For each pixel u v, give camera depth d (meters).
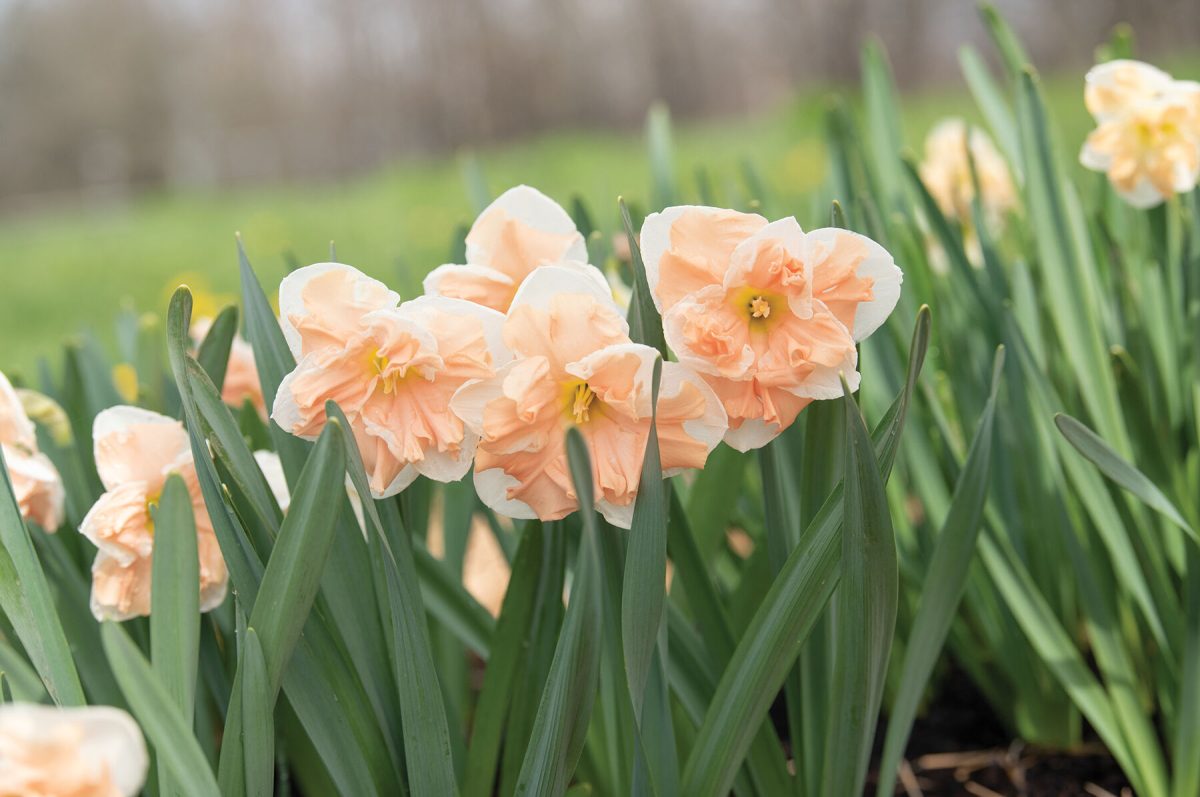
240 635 0.83
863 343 1.06
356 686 0.86
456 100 12.17
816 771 0.91
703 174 1.20
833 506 0.83
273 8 13.28
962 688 1.22
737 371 0.78
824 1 10.64
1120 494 0.98
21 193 15.13
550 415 0.78
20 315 4.42
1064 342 1.02
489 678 0.93
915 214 1.20
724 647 0.91
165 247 5.92
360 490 0.79
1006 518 1.07
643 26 11.57
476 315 0.79
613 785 0.96
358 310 0.79
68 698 0.82
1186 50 8.74
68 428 0.99
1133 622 1.09
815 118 5.87
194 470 0.86
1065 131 4.17
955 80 10.42
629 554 0.80
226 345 0.94
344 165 12.78
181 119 14.78
